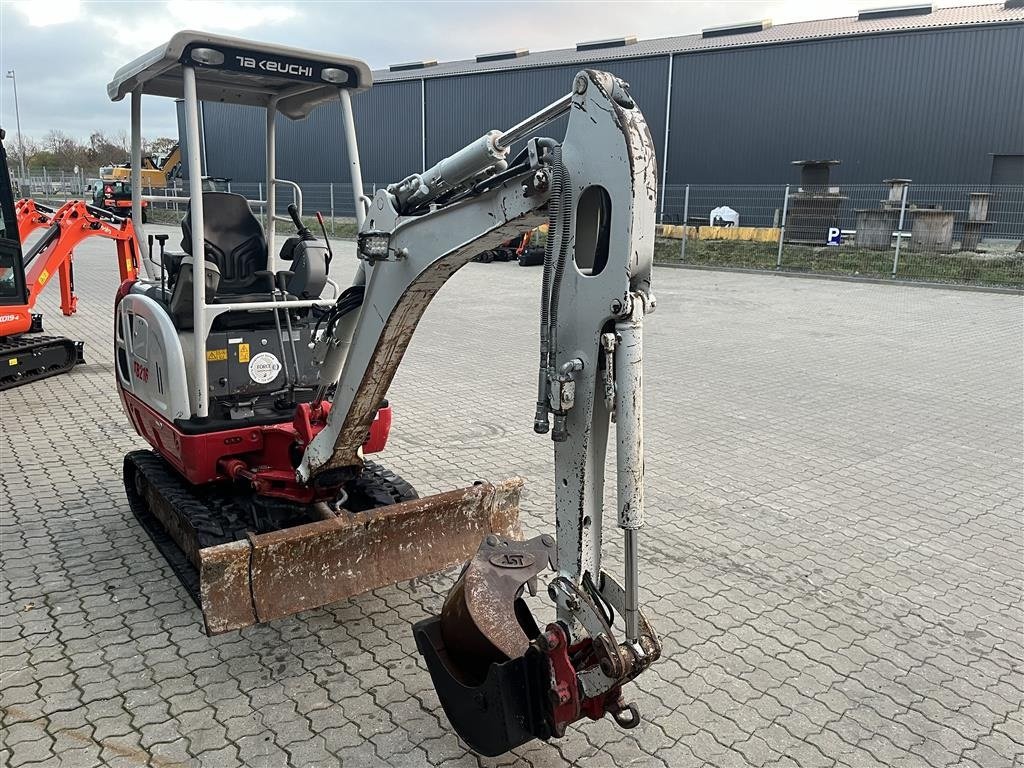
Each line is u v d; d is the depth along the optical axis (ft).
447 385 29.17
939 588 14.82
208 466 13.96
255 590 11.68
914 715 11.31
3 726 10.55
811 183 74.54
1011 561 15.92
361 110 114.73
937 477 20.39
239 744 10.36
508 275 62.90
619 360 7.80
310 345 15.78
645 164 7.48
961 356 34.65
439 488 19.08
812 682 11.98
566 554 8.80
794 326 41.65
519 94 103.71
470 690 9.52
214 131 103.45
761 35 92.73
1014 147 78.28
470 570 10.64
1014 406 26.99
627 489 7.93
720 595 14.39
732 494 19.06
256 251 16.65
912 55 81.10
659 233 82.64
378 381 11.72
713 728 10.93
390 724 10.84
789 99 87.81
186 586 13.64
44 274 30.53
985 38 77.71
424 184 9.96
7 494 18.10
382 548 12.92
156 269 18.47
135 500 17.26
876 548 16.37
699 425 24.50
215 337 14.66
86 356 32.01
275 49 13.56
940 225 66.59
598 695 8.66
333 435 12.41
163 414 14.75
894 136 83.41
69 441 21.88
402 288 10.38
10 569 14.67
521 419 24.99
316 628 13.14
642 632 8.79
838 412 26.05
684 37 106.32
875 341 37.83
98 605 13.56
